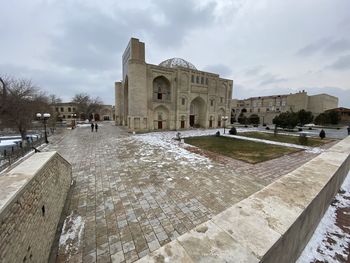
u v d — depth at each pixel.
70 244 3.12
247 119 41.75
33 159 3.55
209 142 14.48
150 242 3.17
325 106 44.53
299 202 1.69
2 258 1.70
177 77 25.98
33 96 18.67
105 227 3.57
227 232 1.28
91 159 8.71
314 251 1.78
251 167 7.55
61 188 4.27
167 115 26.58
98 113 61.62
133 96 22.17
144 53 23.17
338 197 2.85
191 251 1.12
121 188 5.38
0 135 17.53
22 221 2.16
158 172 6.81
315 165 2.90
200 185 5.60
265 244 1.15
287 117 24.66
